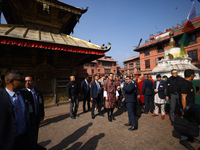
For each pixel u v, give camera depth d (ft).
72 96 13.57
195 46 53.01
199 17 54.70
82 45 19.52
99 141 8.02
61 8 19.89
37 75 18.48
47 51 17.67
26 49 17.98
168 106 14.69
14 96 4.38
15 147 4.15
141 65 82.84
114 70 143.33
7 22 26.32
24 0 18.33
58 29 24.06
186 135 7.10
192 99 7.30
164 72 20.29
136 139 8.11
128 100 10.09
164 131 9.20
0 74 15.65
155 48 72.02
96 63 128.47
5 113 3.78
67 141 8.20
